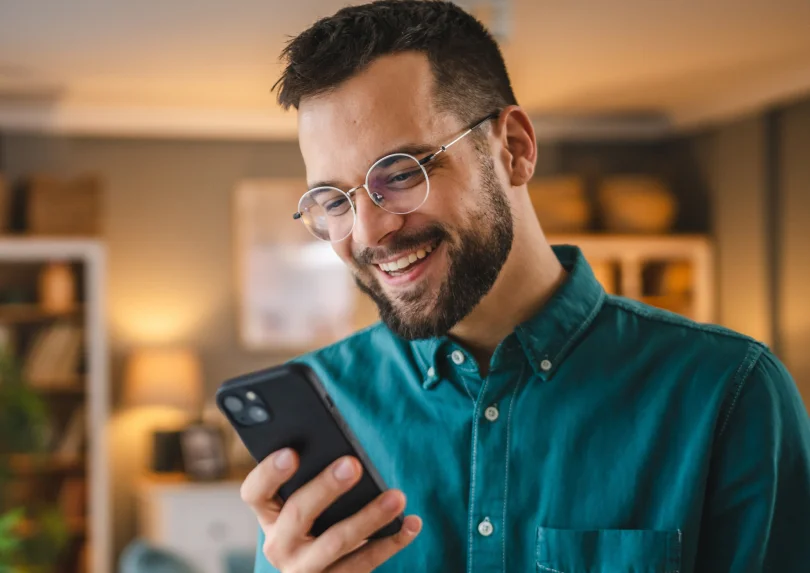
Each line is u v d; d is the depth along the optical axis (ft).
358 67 2.99
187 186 17.83
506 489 3.29
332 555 2.79
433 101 3.04
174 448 16.49
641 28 12.91
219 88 15.92
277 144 18.10
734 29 13.02
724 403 3.20
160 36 12.95
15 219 17.07
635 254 17.52
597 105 17.92
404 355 3.59
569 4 11.76
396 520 2.89
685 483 3.15
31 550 15.56
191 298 17.83
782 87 15.65
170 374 16.37
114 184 17.58
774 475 3.12
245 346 17.94
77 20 12.24
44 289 16.22
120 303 17.63
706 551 3.21
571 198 17.57
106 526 15.93
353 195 3.04
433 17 3.11
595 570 3.16
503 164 3.28
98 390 16.01
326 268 18.19
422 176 2.99
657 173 19.43
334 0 11.46
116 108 17.15
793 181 15.90
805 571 3.13
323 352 3.86
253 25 12.49
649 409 3.25
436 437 3.43
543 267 3.42
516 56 14.23
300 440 2.88
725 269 17.74
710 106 17.61
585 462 3.25
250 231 17.99
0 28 12.56
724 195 17.74
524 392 3.34
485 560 3.26
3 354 15.39
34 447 15.55
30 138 17.29
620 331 3.40
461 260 3.06
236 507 15.58
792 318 15.93
